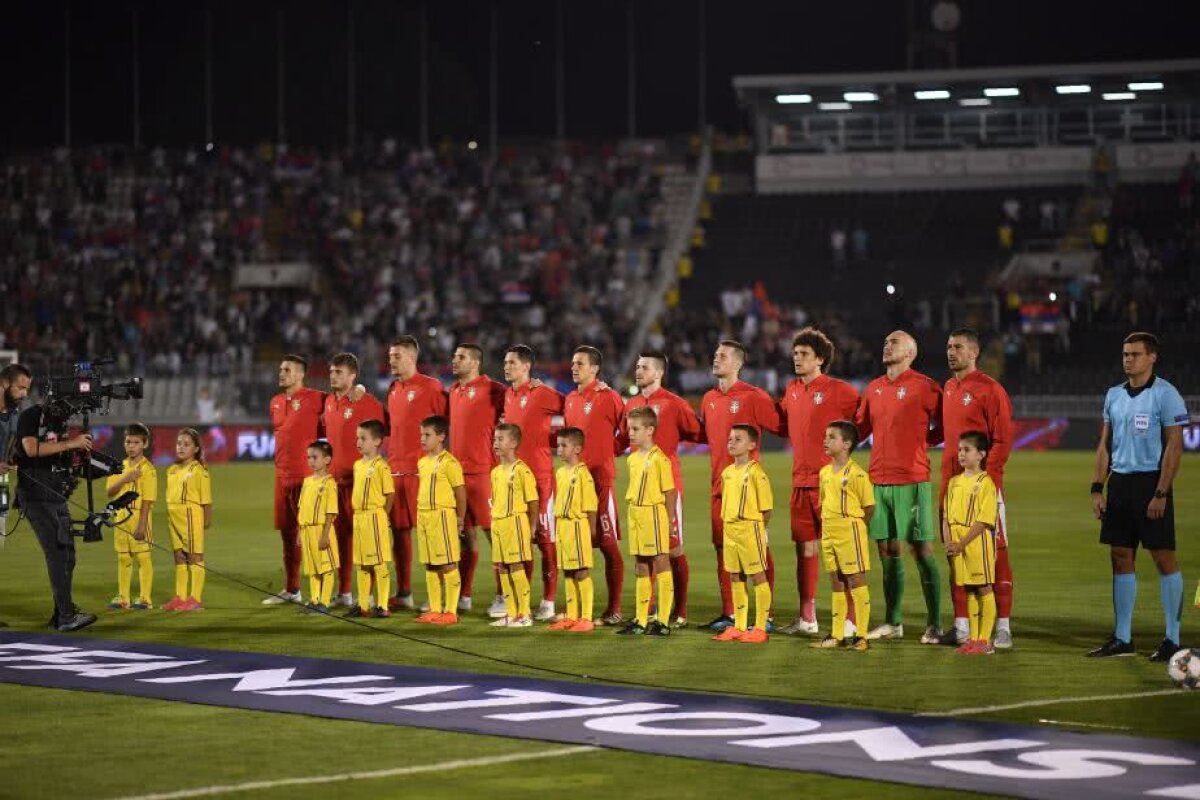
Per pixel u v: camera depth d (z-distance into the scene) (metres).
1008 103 65.00
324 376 51.78
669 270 61.34
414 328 57.16
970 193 64.19
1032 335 55.19
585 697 12.25
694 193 65.31
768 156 66.62
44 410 16.38
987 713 11.59
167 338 56.12
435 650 14.76
